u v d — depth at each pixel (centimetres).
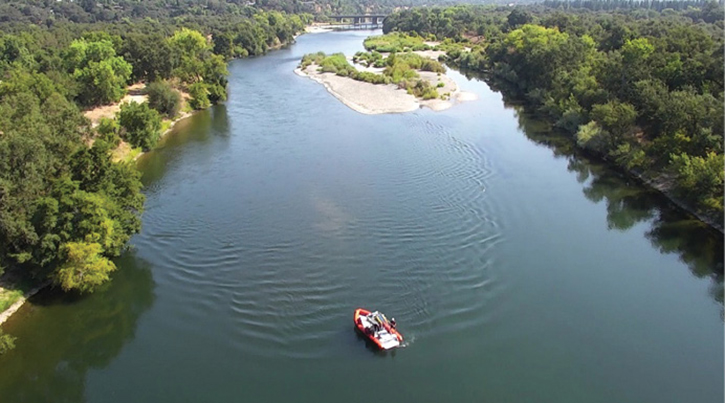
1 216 4572
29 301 4872
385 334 4278
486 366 4138
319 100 12100
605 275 5362
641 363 4197
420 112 11062
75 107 7938
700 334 4538
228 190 7100
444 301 4859
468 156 8419
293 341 4381
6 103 7075
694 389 3941
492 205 6712
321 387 3934
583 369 4122
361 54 17950
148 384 4000
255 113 11069
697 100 7519
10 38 12188
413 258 5478
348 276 5184
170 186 7256
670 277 5397
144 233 6009
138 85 12381
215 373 4084
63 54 11994
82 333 4556
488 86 14088
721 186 6531
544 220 6431
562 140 9431
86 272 4853
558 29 16300
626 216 6681
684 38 10331
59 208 4881
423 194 6944
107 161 5566
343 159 8212
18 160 5016
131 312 4775
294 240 5816
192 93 11475
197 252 5628
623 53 9881
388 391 3900
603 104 9144
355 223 6169
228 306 4806
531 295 4978
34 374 4153
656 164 7750
